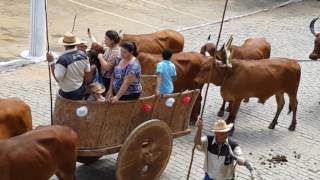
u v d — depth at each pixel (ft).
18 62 51.88
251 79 40.14
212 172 27.58
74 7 74.90
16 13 69.51
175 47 48.39
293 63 41.98
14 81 47.85
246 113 45.73
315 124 45.01
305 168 37.24
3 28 62.80
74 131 28.78
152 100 31.40
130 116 30.78
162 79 35.58
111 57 33.14
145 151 31.14
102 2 79.56
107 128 30.17
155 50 46.55
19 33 61.57
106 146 30.48
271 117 45.34
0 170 25.95
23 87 46.57
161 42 47.19
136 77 30.63
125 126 30.83
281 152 39.29
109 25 68.64
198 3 85.87
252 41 48.21
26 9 71.77
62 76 29.22
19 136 27.12
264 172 35.99
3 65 50.93
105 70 33.04
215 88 50.06
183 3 84.89
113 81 31.71
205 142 27.45
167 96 32.04
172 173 34.83
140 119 31.32
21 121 30.50
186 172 35.09
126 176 30.91
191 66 41.60
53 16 69.46
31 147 26.68
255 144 40.24
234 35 70.03
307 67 59.36
